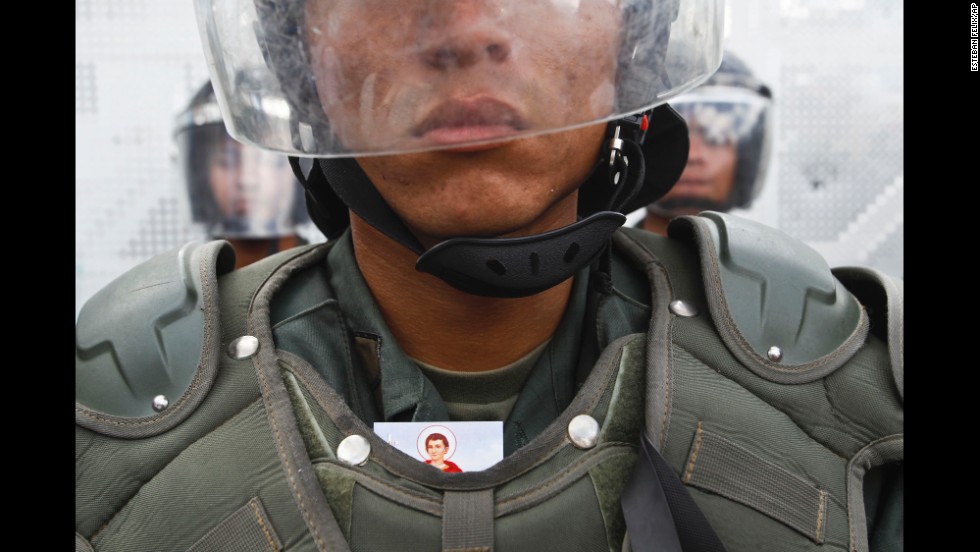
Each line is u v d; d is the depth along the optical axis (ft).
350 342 2.01
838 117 4.41
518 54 1.59
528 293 1.72
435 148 1.59
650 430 1.79
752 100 4.25
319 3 1.66
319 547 1.66
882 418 1.91
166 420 1.82
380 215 1.80
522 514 1.69
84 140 4.25
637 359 1.92
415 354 1.97
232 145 4.17
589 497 1.72
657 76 1.76
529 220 1.69
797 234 4.43
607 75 1.68
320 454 1.76
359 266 2.01
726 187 4.27
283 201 4.28
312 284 2.07
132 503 1.77
